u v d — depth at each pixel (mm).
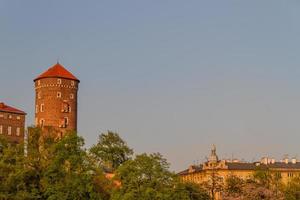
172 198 106750
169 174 110438
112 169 142500
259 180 153750
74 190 99438
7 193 97062
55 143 107188
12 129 170625
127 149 146625
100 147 144375
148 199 102562
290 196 143000
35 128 108125
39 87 165000
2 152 107062
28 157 103188
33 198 97312
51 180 100500
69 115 164250
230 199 139625
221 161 197125
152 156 110750
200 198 133750
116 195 104688
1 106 170875
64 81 164625
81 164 106062
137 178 107250
